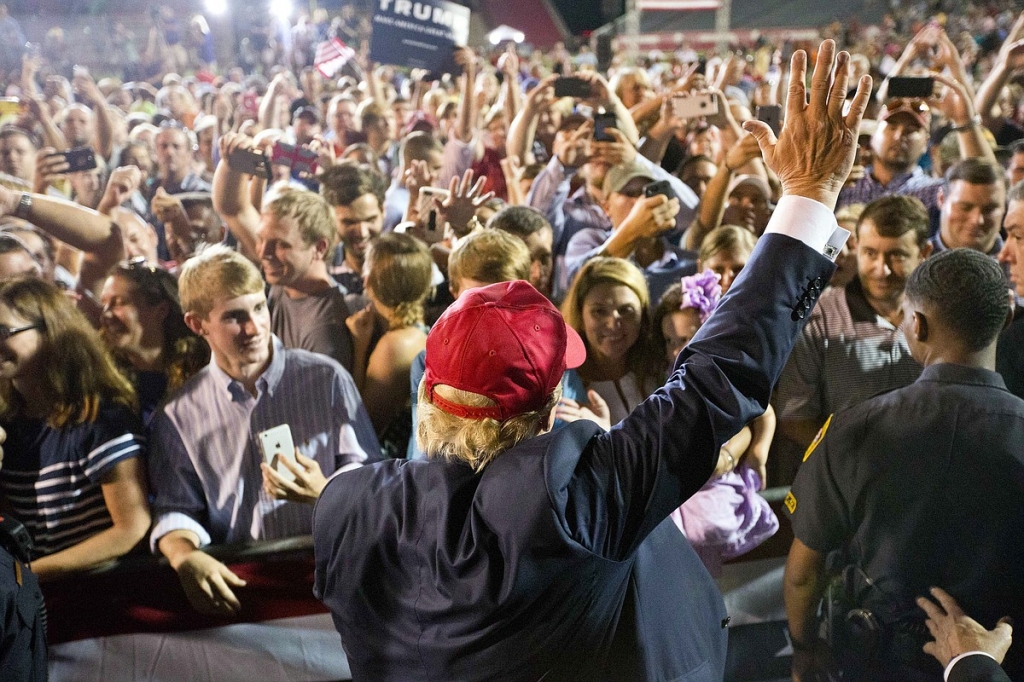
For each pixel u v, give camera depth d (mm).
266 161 3041
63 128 4836
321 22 10789
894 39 13266
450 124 5910
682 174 4035
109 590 2213
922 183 3629
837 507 1815
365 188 3354
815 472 1840
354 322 2924
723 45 13695
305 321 2891
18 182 3656
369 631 1137
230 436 2361
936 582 1687
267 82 8844
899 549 1713
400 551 1107
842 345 2701
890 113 3586
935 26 4793
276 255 2844
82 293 3186
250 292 2297
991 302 1646
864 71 5867
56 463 2188
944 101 3979
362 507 1151
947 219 3123
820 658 1961
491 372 1086
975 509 1628
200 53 10727
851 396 2689
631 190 3453
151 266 2654
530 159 4562
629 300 2365
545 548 1001
